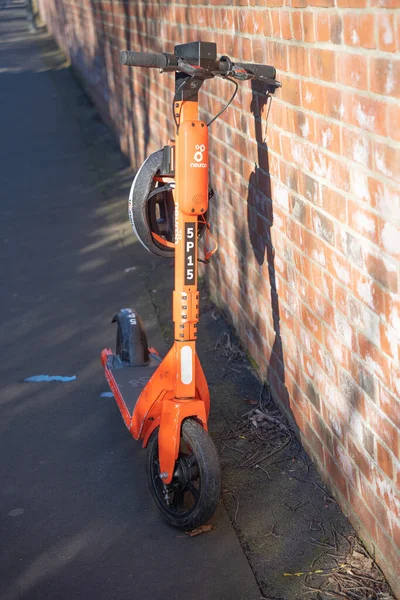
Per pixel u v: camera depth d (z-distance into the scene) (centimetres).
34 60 2170
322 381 372
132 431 394
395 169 269
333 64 309
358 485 343
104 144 1189
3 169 1097
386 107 270
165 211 384
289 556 345
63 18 2120
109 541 361
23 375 525
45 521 377
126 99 1016
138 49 831
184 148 336
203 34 522
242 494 389
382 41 267
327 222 338
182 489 360
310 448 407
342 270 328
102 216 877
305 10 331
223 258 559
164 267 713
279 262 418
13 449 439
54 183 1016
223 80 496
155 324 596
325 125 326
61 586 334
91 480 408
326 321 356
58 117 1409
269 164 413
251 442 432
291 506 377
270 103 399
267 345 466
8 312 630
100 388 504
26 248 782
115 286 676
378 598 314
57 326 600
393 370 291
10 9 4397
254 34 408
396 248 276
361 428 330
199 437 346
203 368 515
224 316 580
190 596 325
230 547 353
